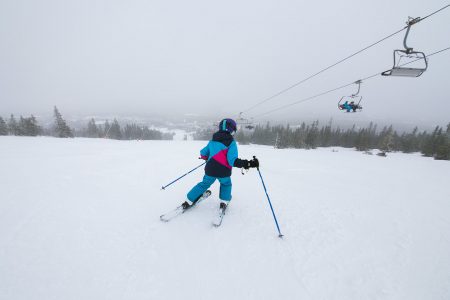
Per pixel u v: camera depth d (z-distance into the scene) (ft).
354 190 21.49
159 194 14.92
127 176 19.38
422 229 13.23
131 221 10.96
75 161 25.40
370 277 8.39
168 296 6.76
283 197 16.51
